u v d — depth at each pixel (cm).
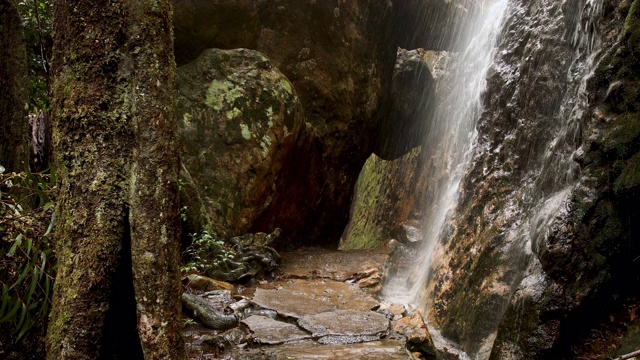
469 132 664
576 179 357
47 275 224
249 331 404
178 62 706
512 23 531
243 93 681
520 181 451
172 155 201
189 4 690
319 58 809
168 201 197
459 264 477
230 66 696
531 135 451
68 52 199
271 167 688
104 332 196
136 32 196
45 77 476
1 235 229
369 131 918
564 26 441
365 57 867
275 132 687
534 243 359
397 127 993
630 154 307
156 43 200
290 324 425
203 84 677
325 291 539
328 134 825
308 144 778
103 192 196
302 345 380
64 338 193
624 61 321
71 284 195
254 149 668
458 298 454
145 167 195
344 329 408
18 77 287
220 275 543
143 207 193
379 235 1172
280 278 599
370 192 1285
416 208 1028
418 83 991
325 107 822
